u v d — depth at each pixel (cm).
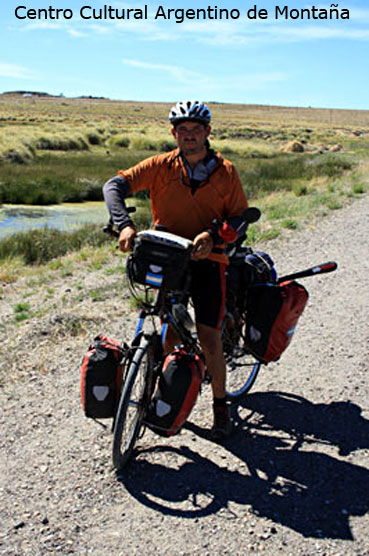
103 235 1265
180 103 332
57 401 441
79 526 306
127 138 5141
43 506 321
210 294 352
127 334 577
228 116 14550
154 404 331
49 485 339
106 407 333
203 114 328
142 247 317
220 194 347
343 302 670
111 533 301
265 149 4828
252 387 468
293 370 497
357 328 587
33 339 566
